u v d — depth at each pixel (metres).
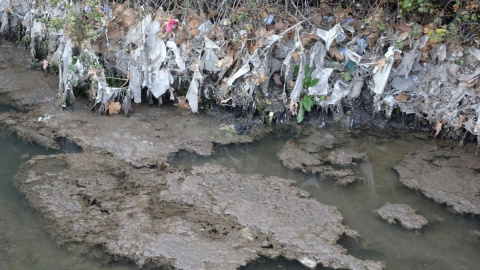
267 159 5.29
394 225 4.46
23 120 5.49
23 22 6.92
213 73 5.89
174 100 6.06
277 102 5.91
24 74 6.35
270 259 3.95
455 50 5.64
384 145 5.67
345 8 6.30
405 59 5.74
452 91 5.72
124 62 5.80
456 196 4.86
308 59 5.86
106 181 4.67
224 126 5.72
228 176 4.91
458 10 5.76
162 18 5.75
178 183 4.73
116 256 3.85
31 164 4.82
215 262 3.86
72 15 5.54
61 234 4.01
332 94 5.90
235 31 5.87
